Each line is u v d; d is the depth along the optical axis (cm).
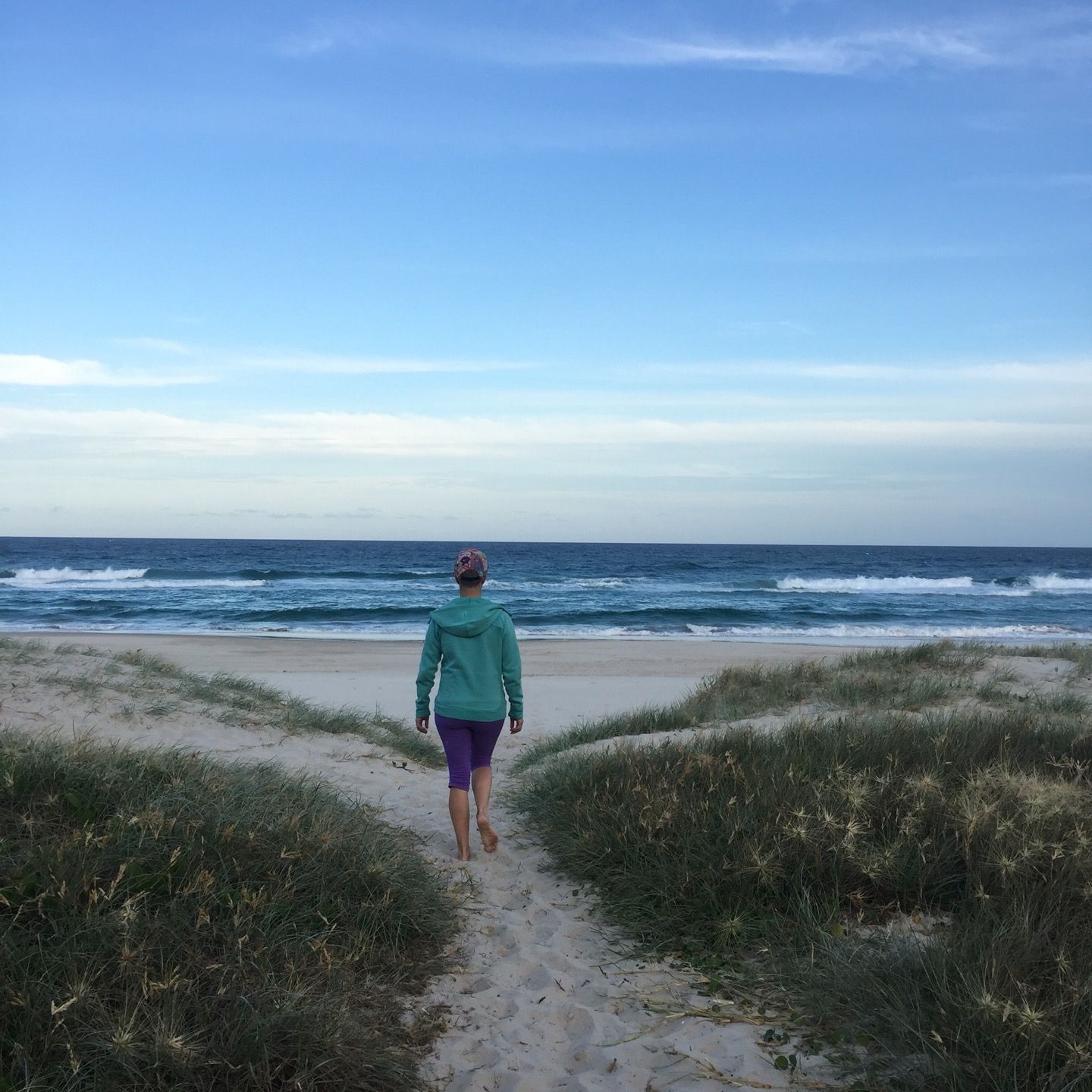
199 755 619
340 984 329
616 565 7306
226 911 353
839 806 473
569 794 586
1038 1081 265
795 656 2028
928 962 327
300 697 1316
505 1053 316
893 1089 282
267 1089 270
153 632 2642
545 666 1838
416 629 2836
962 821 443
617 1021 339
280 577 5178
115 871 352
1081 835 404
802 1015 334
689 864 443
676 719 984
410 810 633
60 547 10688
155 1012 281
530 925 434
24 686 805
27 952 292
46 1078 251
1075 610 3719
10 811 389
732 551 13675
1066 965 307
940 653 1348
